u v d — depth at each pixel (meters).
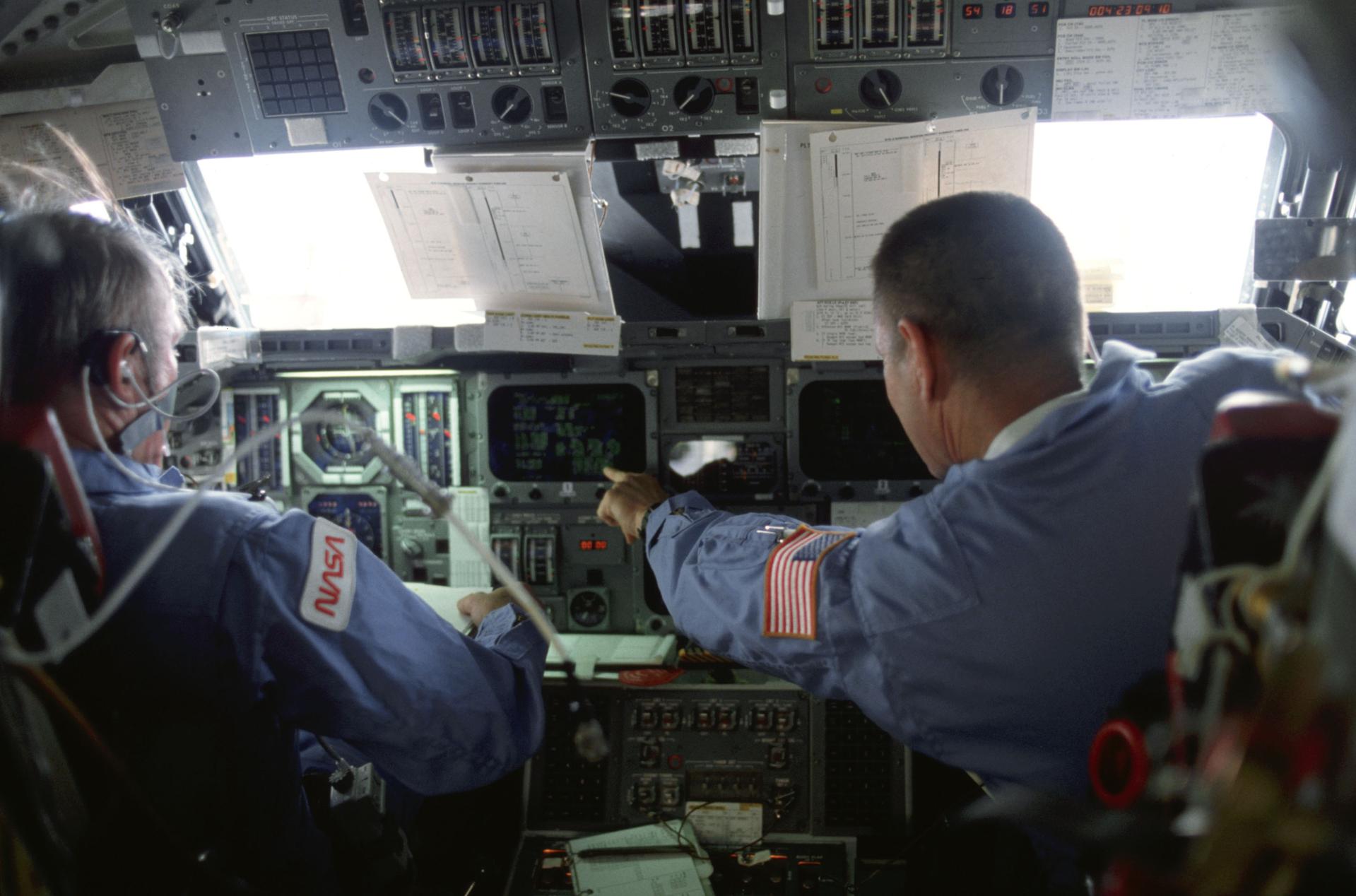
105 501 1.48
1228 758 0.61
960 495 1.48
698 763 2.70
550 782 2.72
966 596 1.44
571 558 2.97
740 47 2.43
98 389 1.50
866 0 2.36
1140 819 0.67
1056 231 1.49
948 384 1.53
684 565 1.91
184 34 2.55
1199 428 1.44
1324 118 0.78
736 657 1.80
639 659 2.77
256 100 2.63
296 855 1.71
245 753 1.54
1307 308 2.91
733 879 2.54
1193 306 2.76
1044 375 1.49
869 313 2.72
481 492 2.97
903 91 2.47
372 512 3.03
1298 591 0.65
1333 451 0.66
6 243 1.43
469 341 2.80
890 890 2.55
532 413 2.97
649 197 3.12
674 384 2.88
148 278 1.55
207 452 3.01
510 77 2.51
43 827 1.01
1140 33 2.36
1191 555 0.92
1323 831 0.54
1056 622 1.41
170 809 1.38
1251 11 2.31
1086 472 1.42
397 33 2.47
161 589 1.45
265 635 1.53
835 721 2.69
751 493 2.90
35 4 2.60
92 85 2.74
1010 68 2.43
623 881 2.48
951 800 2.79
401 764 1.75
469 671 1.77
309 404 3.01
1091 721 1.43
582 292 2.74
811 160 2.51
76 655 1.40
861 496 2.87
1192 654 0.80
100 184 2.82
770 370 2.85
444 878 2.55
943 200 1.54
